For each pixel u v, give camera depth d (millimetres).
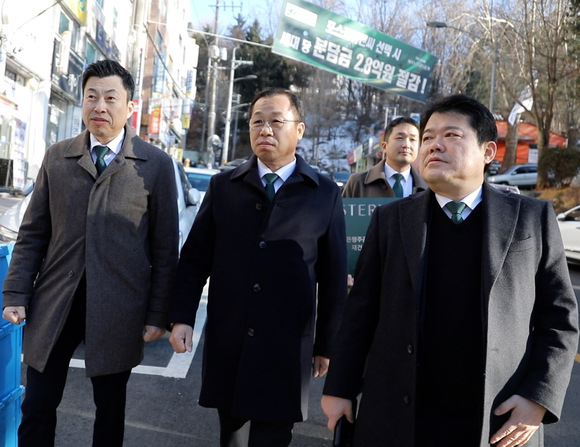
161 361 4855
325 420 3938
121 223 2689
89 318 2604
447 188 2000
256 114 2734
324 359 2764
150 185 2760
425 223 2029
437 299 1990
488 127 2014
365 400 2082
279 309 2619
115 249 2668
